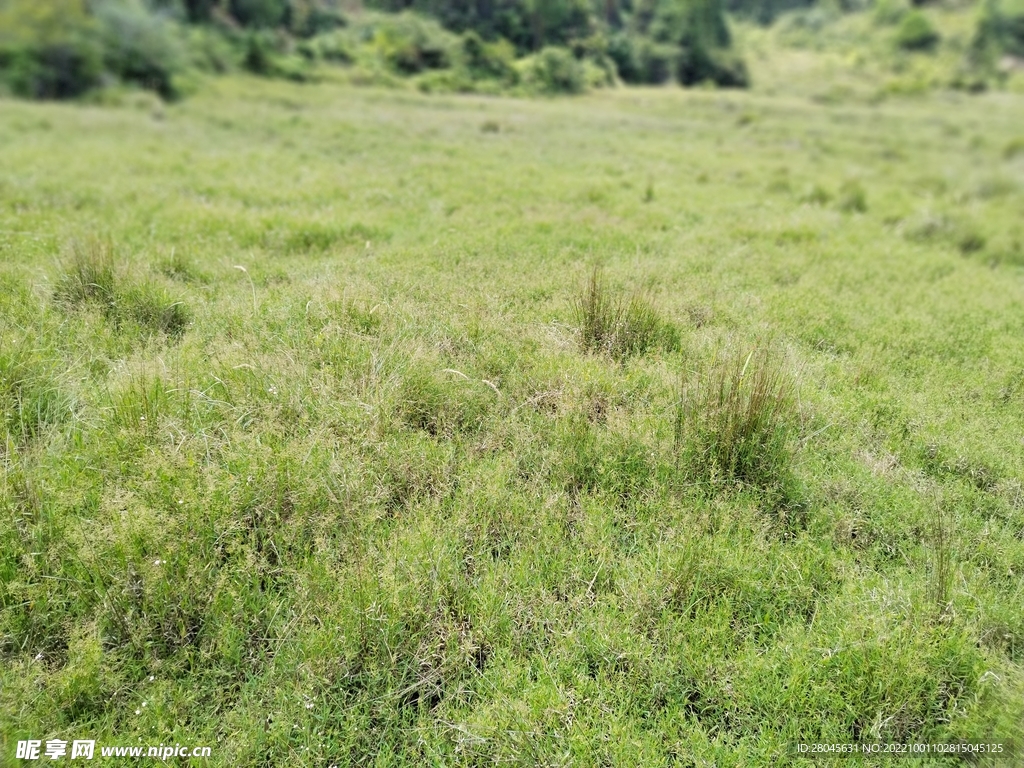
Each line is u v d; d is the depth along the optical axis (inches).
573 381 147.3
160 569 95.7
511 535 112.9
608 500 120.3
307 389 137.1
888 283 244.4
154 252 213.3
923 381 168.4
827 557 110.8
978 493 128.6
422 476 122.9
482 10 1948.8
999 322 211.2
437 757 80.8
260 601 97.3
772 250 273.4
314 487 112.0
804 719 85.1
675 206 350.0
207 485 109.1
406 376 142.1
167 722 82.7
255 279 203.9
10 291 172.2
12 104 695.7
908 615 96.7
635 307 173.5
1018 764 80.8
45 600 93.4
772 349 163.0
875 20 3321.9
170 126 605.0
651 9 2503.7
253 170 392.5
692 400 134.6
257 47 1267.2
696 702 89.4
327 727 84.4
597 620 97.0
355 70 1403.8
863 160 708.7
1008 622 98.3
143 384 127.4
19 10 845.8
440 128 661.9
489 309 182.7
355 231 264.2
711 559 105.6
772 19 3754.9
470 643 94.3
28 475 108.3
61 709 82.8
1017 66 2753.4
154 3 1264.8
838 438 143.4
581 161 501.4
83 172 353.4
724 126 987.9
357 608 94.2
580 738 80.9
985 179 534.3
